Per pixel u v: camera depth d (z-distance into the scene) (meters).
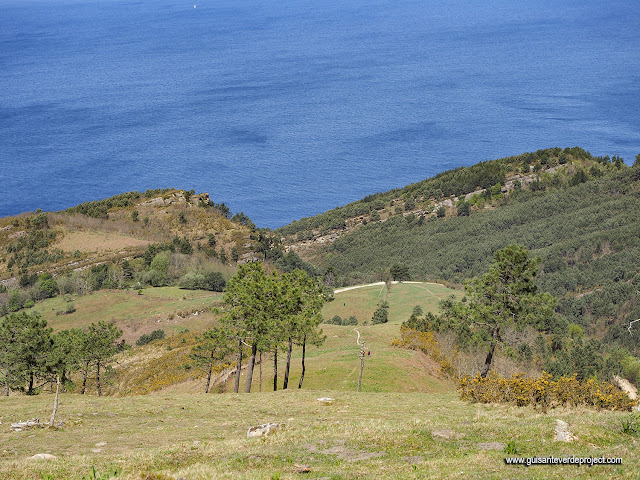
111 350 61.41
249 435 25.56
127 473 19.89
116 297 130.25
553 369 67.19
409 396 42.66
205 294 139.12
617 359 84.06
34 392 57.31
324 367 63.75
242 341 52.78
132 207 197.50
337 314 123.31
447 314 49.22
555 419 24.11
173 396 43.31
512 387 34.97
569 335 97.94
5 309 122.88
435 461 19.00
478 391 37.19
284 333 49.81
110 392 71.50
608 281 152.75
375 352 69.12
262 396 42.12
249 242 188.50
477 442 21.25
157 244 167.25
